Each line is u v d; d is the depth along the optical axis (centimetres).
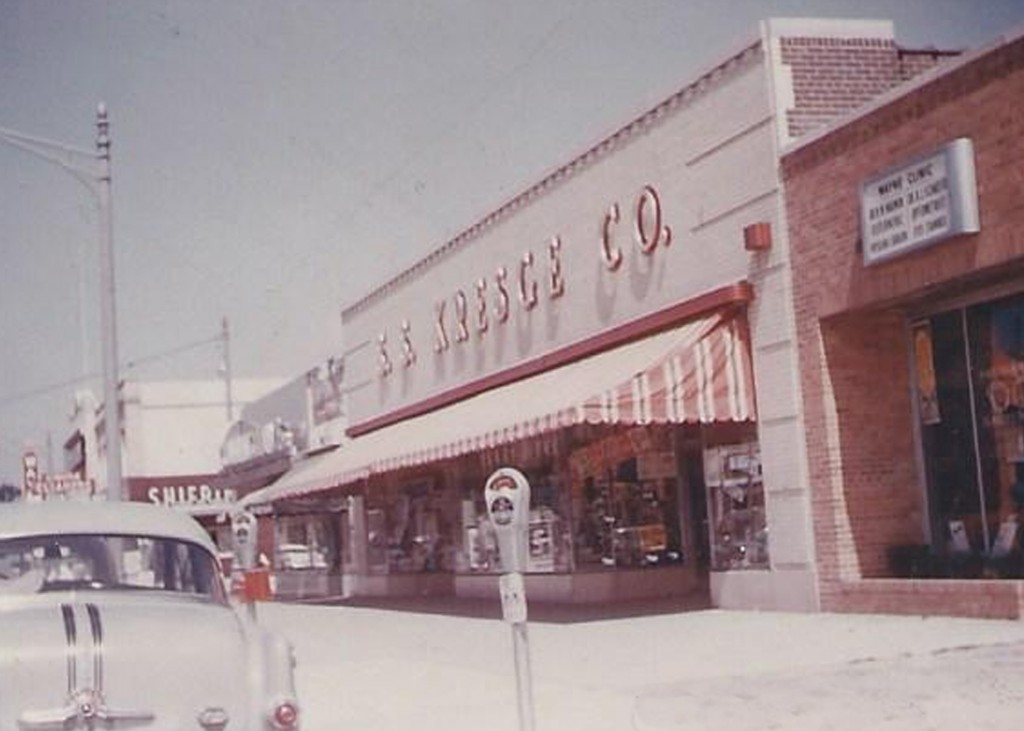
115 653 766
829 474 1717
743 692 1151
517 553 962
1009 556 1588
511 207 2608
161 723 764
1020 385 1576
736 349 1873
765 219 1830
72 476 7044
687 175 2006
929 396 1722
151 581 859
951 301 1677
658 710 1101
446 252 2958
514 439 2002
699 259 1980
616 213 2212
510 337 2636
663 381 1833
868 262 1616
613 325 2230
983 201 1464
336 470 3088
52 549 844
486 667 1505
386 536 3438
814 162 1730
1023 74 1402
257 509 3794
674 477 2255
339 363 3766
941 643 1318
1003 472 1603
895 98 1582
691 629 1669
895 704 1041
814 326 1741
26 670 749
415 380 3184
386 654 1752
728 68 1905
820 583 1731
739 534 1919
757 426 1856
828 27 1842
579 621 1928
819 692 1120
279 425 4212
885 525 1727
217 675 784
